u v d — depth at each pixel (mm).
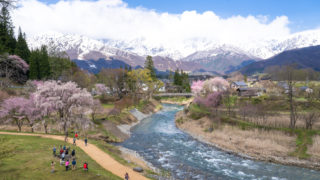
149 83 120938
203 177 31344
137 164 35188
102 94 105938
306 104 73375
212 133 57531
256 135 50219
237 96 100250
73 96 42344
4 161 27000
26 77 85875
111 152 39344
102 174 26953
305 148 41281
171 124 75188
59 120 51438
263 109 71000
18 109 48188
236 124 58781
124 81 118375
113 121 65625
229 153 43250
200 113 76250
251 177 31750
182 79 171750
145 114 93750
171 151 44312
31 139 39750
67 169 26734
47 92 42906
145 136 57562
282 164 37219
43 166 26953
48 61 93625
